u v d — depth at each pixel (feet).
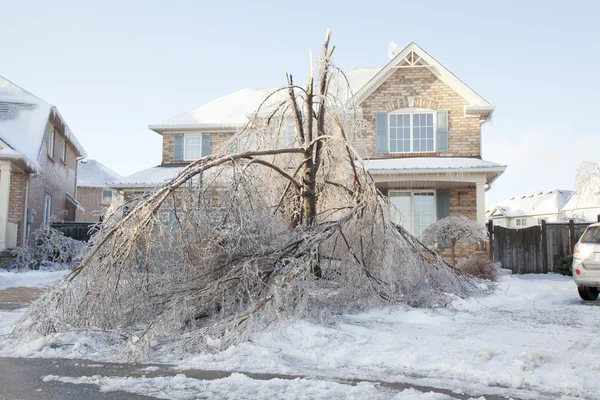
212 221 24.63
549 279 48.60
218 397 13.32
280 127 33.58
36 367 16.72
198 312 22.03
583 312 27.76
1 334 21.70
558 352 18.08
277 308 19.95
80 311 21.33
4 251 57.26
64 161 82.43
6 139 61.77
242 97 77.97
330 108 32.19
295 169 33.14
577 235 55.83
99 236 23.98
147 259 22.75
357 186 29.22
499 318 25.59
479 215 53.78
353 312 26.45
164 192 23.52
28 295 36.65
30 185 63.46
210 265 24.09
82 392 13.78
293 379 15.12
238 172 25.73
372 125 61.72
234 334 18.72
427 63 61.21
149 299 23.13
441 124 60.49
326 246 28.27
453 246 49.90
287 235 27.43
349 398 13.16
